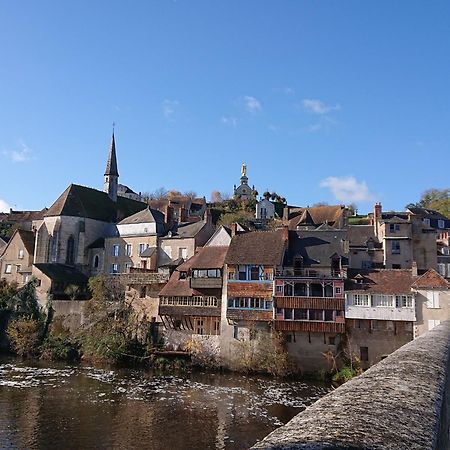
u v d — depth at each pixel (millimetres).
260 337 43094
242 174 125688
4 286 63844
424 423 4156
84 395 32562
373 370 6527
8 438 23484
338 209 75125
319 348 41656
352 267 51125
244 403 31641
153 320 49125
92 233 69562
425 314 39125
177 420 27531
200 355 44688
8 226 97125
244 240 47375
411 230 51250
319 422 3965
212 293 46219
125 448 22781
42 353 48969
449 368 9172
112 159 79562
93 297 53562
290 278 42469
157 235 62312
